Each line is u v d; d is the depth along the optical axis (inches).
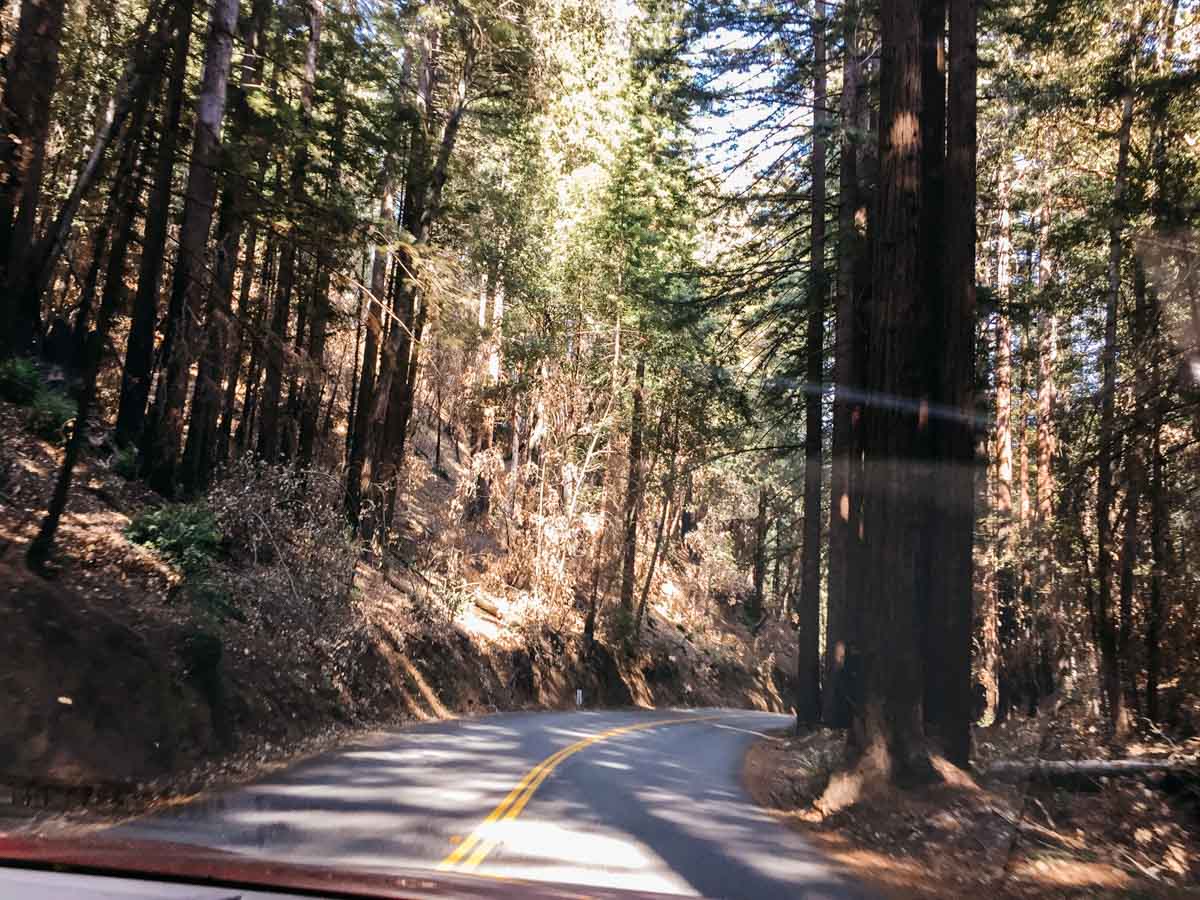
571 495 1451.8
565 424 1453.0
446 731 784.9
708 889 297.9
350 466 1007.0
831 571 877.2
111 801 362.3
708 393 984.9
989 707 1151.0
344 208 682.2
